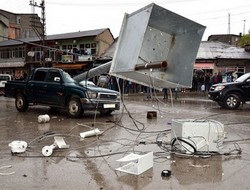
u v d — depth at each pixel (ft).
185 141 20.90
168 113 45.09
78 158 20.53
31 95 44.24
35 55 144.87
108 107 39.63
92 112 46.19
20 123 35.47
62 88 40.14
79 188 15.23
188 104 60.13
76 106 38.99
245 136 27.81
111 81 70.18
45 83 42.39
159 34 16.34
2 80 94.89
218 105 57.88
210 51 118.32
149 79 16.12
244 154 21.53
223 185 15.65
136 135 28.30
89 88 39.19
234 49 121.49
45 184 15.78
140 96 82.79
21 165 18.97
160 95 83.71
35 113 44.75
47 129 31.35
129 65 15.42
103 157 20.76
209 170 17.99
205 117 40.29
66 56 131.75
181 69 16.76
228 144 24.58
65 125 33.88
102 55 122.01
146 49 15.87
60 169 18.22
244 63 111.75
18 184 15.75
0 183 15.89
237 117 40.37
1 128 32.07
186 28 16.79
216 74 89.51
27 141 25.61
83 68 121.80
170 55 16.47
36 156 20.99
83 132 28.81
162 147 23.24
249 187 15.37
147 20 14.97
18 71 155.53
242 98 50.34
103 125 33.91
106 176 16.94
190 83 16.92
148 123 35.53
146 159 17.97
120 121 37.04
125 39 16.39
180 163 19.33
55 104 41.32
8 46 158.10
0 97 84.94
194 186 15.48
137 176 16.92
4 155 21.22
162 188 15.19
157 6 15.25
